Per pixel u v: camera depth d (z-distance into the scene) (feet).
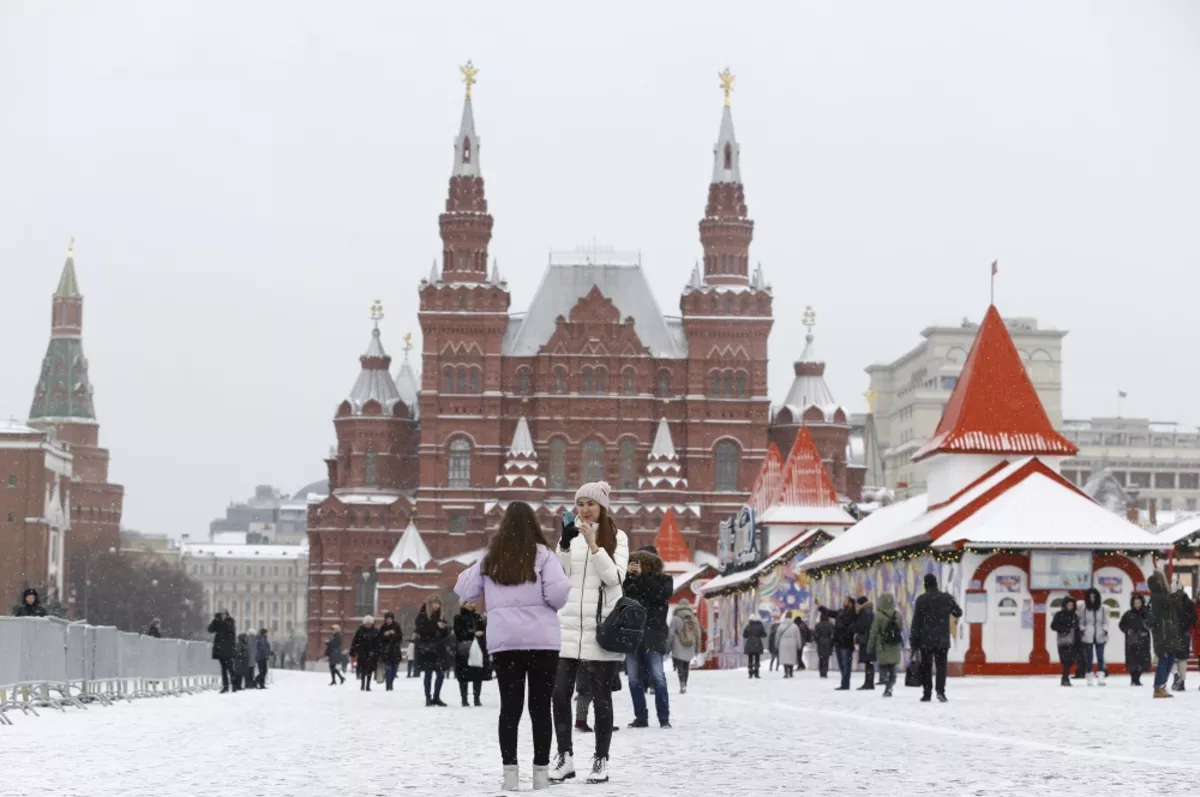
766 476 344.90
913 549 198.39
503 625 65.36
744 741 88.22
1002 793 60.95
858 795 60.90
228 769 74.54
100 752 85.15
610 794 63.05
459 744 91.04
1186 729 92.73
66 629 142.41
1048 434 209.15
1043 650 185.16
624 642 69.67
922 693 138.62
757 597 284.41
